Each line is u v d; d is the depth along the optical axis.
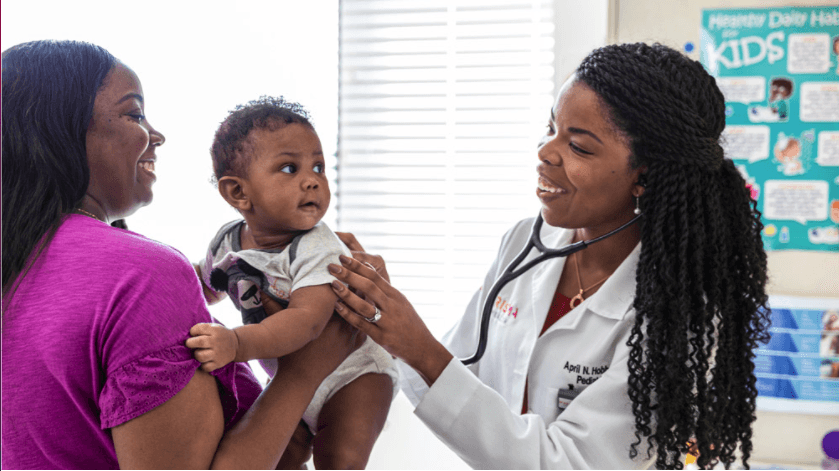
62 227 0.70
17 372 0.65
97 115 0.75
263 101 1.00
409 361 0.98
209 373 0.73
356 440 0.97
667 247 0.98
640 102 0.95
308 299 0.88
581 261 1.15
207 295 1.08
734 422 1.03
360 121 1.99
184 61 1.89
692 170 0.96
